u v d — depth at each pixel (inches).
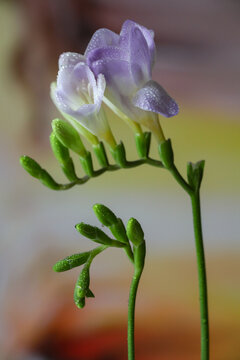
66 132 18.6
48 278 29.3
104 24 28.3
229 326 29.8
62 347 29.2
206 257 29.9
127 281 29.5
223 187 29.6
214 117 29.3
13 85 28.4
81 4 28.1
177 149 29.1
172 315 29.6
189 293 29.7
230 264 29.9
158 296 29.6
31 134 28.6
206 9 28.7
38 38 28.1
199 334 29.6
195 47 28.9
